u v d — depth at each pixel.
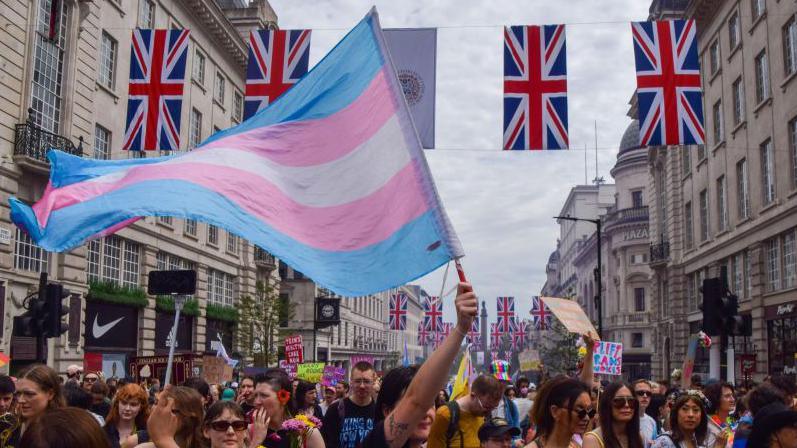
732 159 34.81
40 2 24.45
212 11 38.19
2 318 21.83
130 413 7.51
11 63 22.78
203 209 5.07
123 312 30.36
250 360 40.56
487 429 5.57
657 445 7.21
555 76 17.52
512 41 17.69
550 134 17.31
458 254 4.44
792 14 27.89
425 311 68.56
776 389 7.73
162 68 19.69
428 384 3.70
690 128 18.09
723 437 8.18
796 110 27.50
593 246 83.62
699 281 40.69
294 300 61.91
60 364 24.77
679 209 44.03
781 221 28.81
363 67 5.59
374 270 4.68
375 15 5.63
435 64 17.77
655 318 48.12
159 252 34.03
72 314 25.62
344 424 6.93
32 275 23.47
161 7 34.09
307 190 5.27
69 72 25.77
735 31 34.94
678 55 18.33
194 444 5.18
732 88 34.97
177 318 10.51
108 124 29.11
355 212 5.05
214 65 40.56
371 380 7.00
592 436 6.23
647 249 70.00
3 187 22.08
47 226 5.47
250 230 5.02
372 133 5.22
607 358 15.16
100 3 28.42
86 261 27.00
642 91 18.30
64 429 2.77
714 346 16.84
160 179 5.31
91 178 5.83
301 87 5.80
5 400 6.61
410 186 4.83
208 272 39.91
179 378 16.92
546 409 5.40
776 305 29.42
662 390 14.73
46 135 23.84
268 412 6.21
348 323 77.94
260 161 5.41
